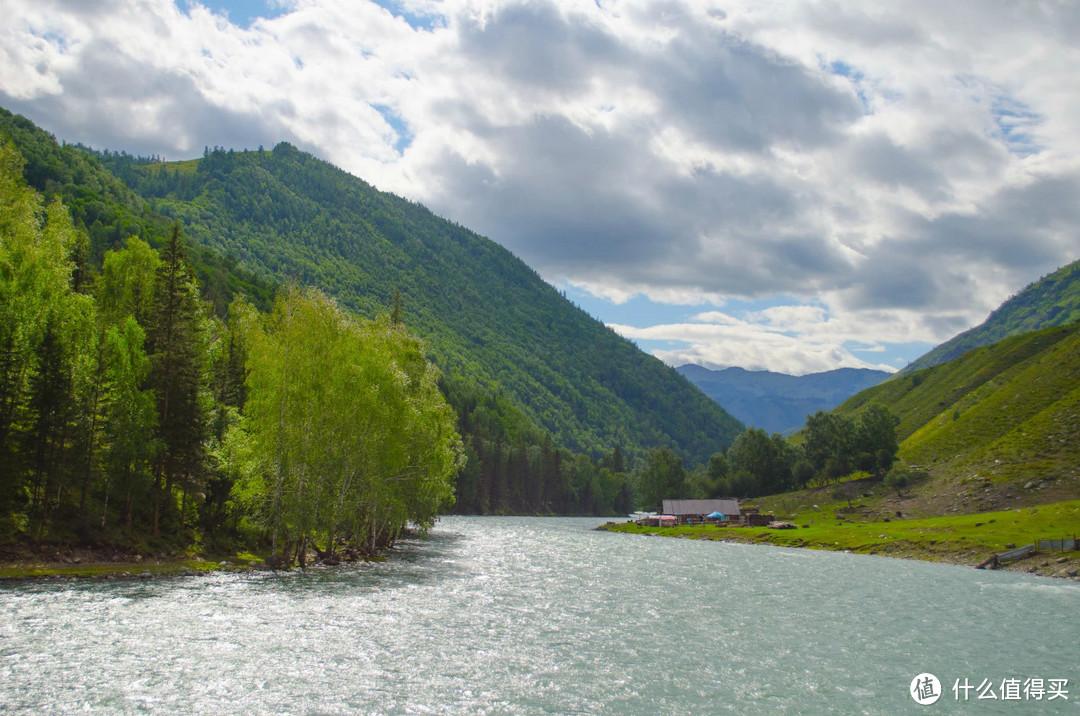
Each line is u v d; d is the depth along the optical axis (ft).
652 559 312.29
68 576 161.17
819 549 409.90
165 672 95.40
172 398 208.33
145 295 247.50
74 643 106.42
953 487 539.70
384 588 180.04
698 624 151.12
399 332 266.16
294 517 192.75
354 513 240.12
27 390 175.32
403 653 113.19
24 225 206.18
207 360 260.42
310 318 200.44
